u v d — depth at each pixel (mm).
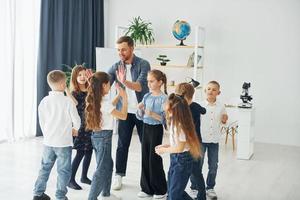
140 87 3629
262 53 6508
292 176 4484
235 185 4098
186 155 2865
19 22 5824
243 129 5254
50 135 3223
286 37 6336
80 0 6914
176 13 7043
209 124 3594
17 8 5793
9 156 4977
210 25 6805
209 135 3584
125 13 7473
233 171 4645
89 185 3914
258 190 3951
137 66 3695
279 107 6480
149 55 7344
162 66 6961
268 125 6570
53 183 3928
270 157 5441
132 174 4395
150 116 3443
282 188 4027
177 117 2836
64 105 3219
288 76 6379
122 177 4031
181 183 2881
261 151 5836
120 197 3623
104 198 3473
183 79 7113
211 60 6848
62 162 3268
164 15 7141
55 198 3500
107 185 3447
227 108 6730
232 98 6762
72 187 3795
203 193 3150
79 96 3750
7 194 3609
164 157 5105
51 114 3217
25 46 6066
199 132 3271
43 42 6219
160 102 3455
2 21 5555
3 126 5770
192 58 6574
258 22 6488
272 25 6402
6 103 5750
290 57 6340
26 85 6137
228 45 6719
